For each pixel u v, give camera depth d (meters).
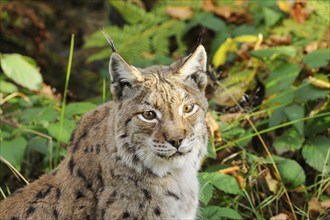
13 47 16.19
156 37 12.75
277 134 11.16
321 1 11.91
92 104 11.38
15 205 8.61
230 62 12.40
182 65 8.36
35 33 16.22
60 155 10.70
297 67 11.41
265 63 11.95
